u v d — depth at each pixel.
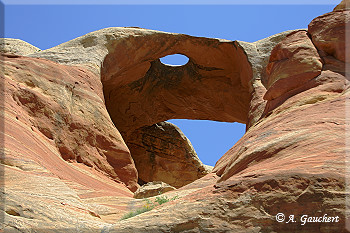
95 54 19.48
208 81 25.12
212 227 6.18
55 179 9.30
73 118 14.91
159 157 28.80
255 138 9.86
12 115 12.05
